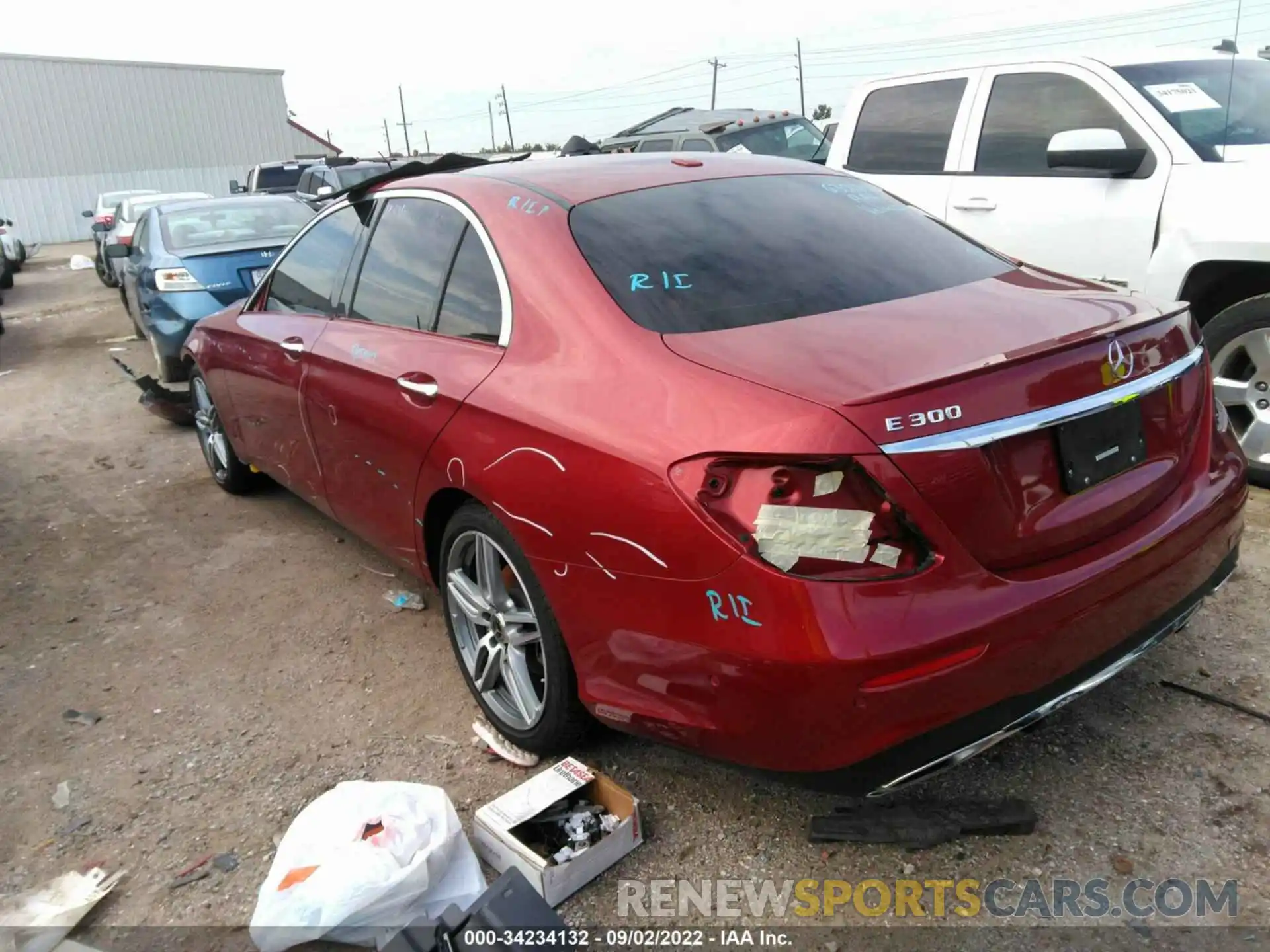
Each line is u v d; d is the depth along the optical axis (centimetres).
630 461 224
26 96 3441
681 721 227
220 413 502
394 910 229
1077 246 486
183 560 468
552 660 263
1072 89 503
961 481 204
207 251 761
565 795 256
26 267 2420
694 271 268
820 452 197
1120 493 234
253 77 3991
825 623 197
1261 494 441
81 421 770
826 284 269
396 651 367
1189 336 262
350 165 1525
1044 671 218
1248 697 294
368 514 357
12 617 417
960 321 243
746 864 246
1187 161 452
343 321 370
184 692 347
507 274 285
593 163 335
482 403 270
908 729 204
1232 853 237
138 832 274
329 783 290
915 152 568
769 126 1117
